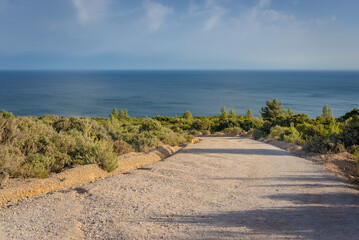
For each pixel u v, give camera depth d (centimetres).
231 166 988
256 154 1337
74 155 903
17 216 464
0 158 675
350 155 1128
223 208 515
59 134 996
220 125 4281
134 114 10875
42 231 403
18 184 610
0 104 12988
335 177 802
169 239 371
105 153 853
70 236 385
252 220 448
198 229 407
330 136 1402
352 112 4038
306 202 555
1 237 380
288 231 399
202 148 1539
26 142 855
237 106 13438
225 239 370
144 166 963
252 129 3438
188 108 12731
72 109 11675
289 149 1555
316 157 1170
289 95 18412
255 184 724
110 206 517
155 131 1805
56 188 643
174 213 484
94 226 421
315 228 410
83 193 604
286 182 745
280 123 3494
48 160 778
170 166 942
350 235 379
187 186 687
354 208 512
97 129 1399
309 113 11069
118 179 738
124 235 385
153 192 620
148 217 462
